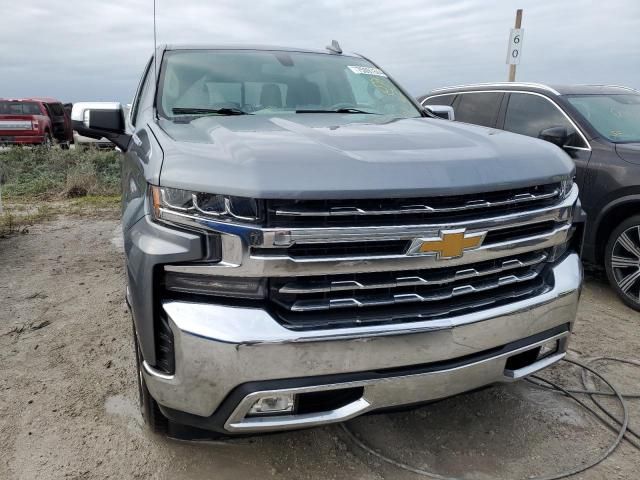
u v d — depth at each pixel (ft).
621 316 13.82
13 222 23.13
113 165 39.06
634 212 14.58
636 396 10.07
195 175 6.45
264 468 8.01
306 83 11.64
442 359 7.01
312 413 6.81
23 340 11.98
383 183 6.40
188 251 6.36
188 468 8.00
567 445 8.64
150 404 7.87
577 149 15.74
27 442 8.55
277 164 6.38
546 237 7.73
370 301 6.69
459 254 6.82
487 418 9.32
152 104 10.23
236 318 6.35
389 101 12.13
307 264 6.34
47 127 60.03
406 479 7.83
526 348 7.73
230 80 11.14
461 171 6.87
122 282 15.61
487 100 19.61
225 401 6.55
